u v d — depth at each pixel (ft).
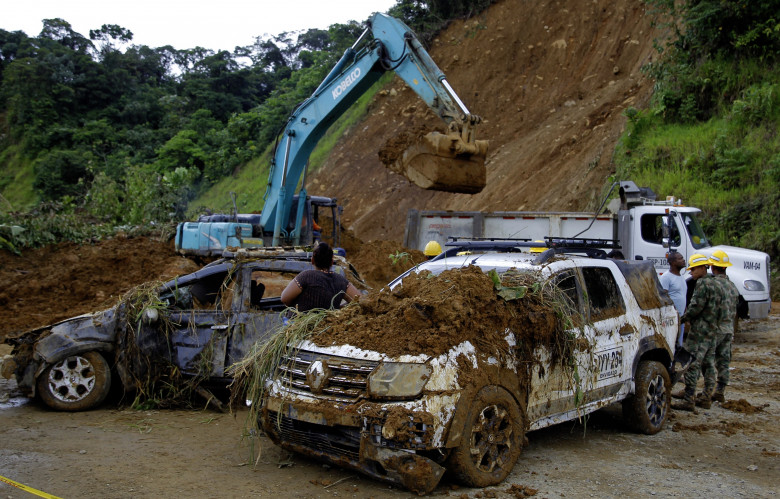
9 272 50.67
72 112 211.82
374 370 15.43
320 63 150.51
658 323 22.44
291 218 49.19
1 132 213.46
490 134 94.94
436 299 16.11
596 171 70.85
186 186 83.41
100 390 22.50
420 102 107.76
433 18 120.67
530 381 17.19
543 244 25.72
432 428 14.58
